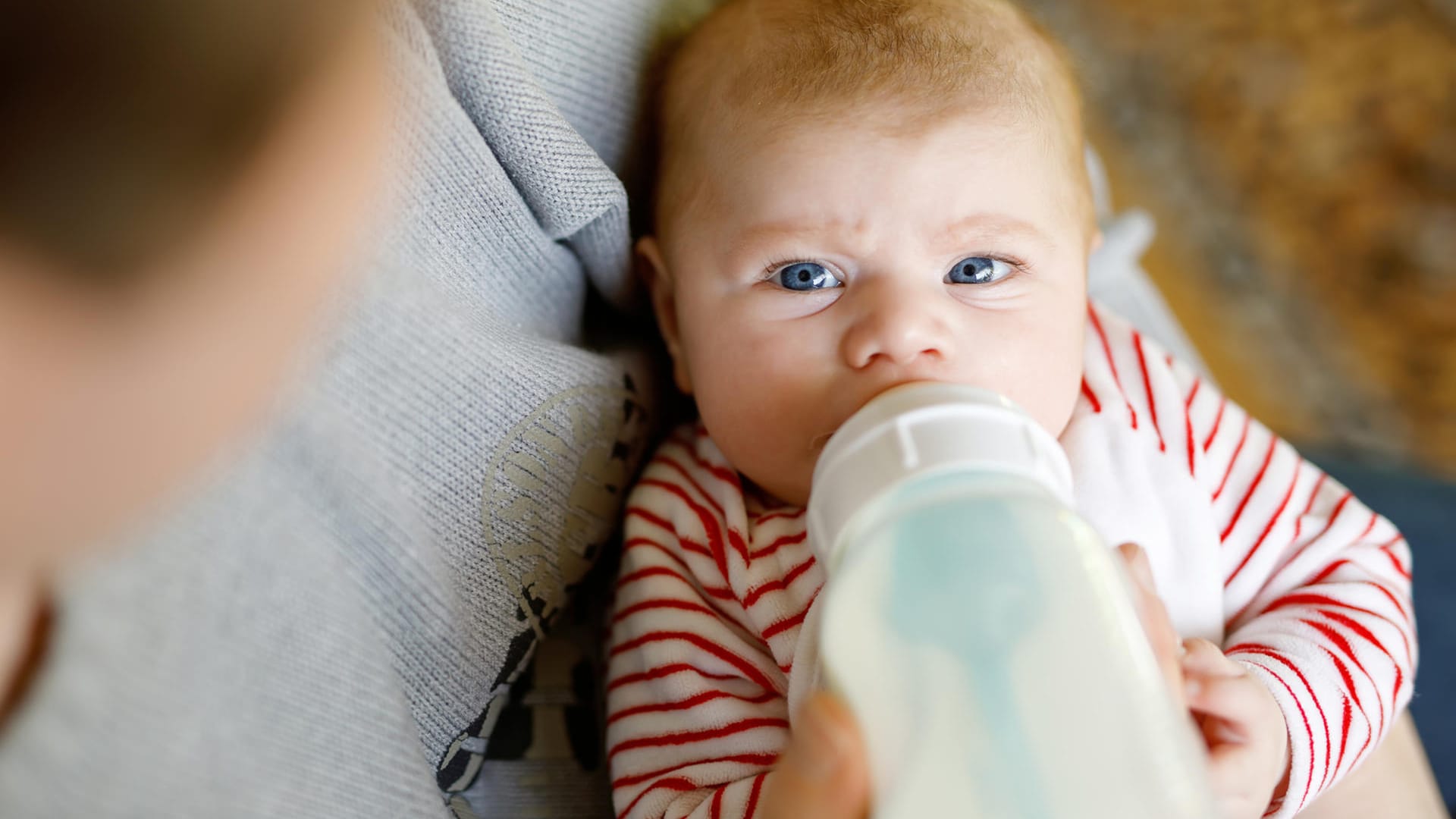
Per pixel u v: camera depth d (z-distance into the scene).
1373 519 0.74
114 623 0.33
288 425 0.42
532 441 0.57
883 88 0.63
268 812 0.38
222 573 0.38
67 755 0.32
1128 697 0.39
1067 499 0.45
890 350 0.60
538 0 0.58
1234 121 1.86
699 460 0.72
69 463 0.20
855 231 0.62
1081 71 1.08
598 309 0.74
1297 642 0.65
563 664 0.69
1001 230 0.62
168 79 0.18
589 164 0.57
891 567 0.41
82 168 0.18
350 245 0.25
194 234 0.19
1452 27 1.90
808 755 0.39
